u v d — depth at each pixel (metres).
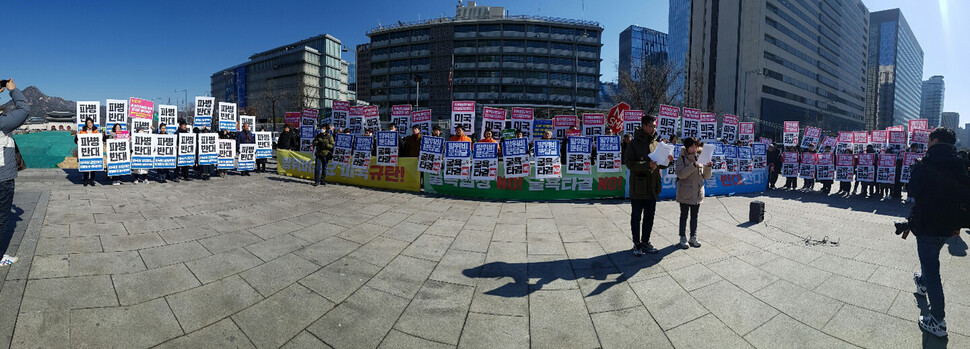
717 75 73.69
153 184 9.32
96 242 4.39
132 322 2.79
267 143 12.77
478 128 27.39
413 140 10.01
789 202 9.20
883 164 10.41
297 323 2.90
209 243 4.58
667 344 2.73
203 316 2.93
